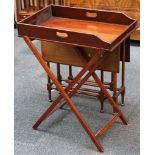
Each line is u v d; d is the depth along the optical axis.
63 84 3.55
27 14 4.66
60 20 2.97
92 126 2.95
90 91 3.18
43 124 2.98
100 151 2.66
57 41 2.54
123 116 2.93
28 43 2.62
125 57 2.99
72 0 4.29
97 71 3.72
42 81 3.64
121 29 2.78
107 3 4.18
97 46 2.43
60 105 3.15
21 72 3.83
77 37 2.46
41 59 2.63
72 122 3.00
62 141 2.79
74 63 2.97
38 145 2.75
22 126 2.96
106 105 3.21
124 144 2.73
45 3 4.70
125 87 3.34
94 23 2.91
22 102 3.29
